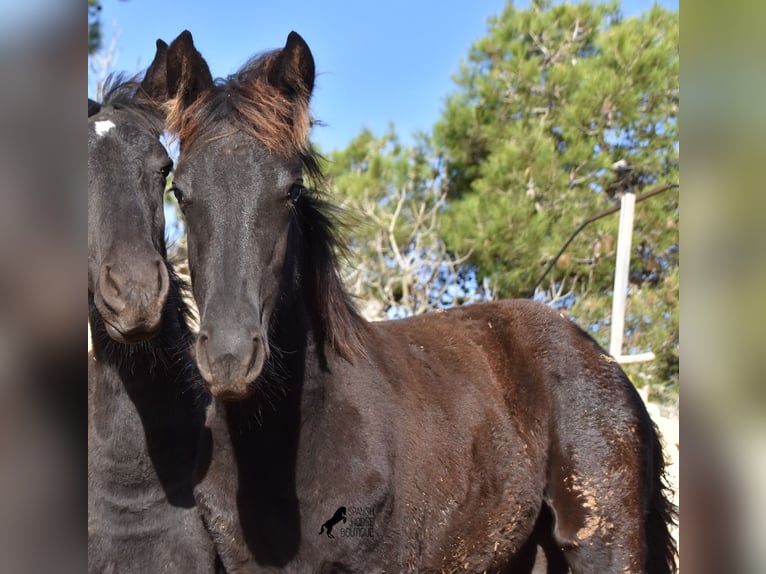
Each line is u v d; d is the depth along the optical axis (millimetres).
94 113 3469
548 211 12945
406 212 13133
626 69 13945
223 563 2992
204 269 2561
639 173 14086
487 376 3588
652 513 3748
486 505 3320
